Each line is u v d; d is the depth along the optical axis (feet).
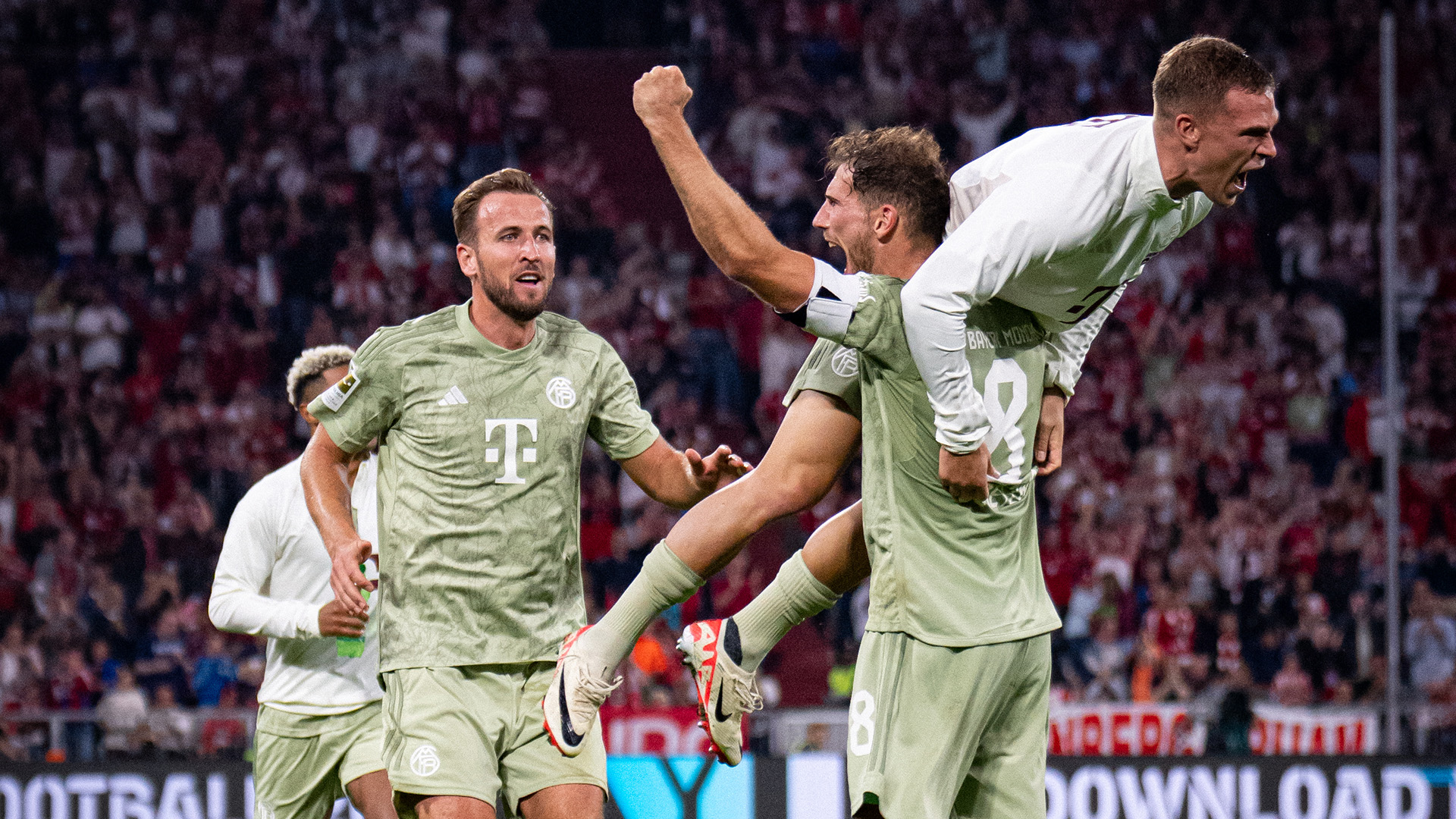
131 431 81.51
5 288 89.81
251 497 26.30
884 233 18.38
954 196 18.35
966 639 17.63
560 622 21.44
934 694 17.67
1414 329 88.17
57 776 35.14
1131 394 81.71
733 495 18.39
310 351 27.73
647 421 22.27
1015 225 16.24
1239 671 64.08
